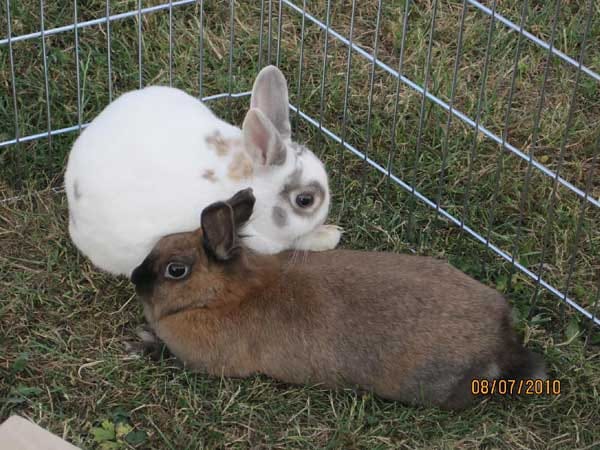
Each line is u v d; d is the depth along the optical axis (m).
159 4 1.28
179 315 0.96
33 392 0.96
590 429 0.97
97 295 1.05
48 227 1.11
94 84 1.21
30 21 1.24
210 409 0.96
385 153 1.19
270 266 0.97
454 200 1.16
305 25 1.29
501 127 1.21
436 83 1.23
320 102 1.22
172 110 1.03
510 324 0.97
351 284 0.95
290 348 0.95
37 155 1.16
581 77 1.26
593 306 1.06
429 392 0.95
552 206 1.04
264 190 1.00
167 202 0.99
